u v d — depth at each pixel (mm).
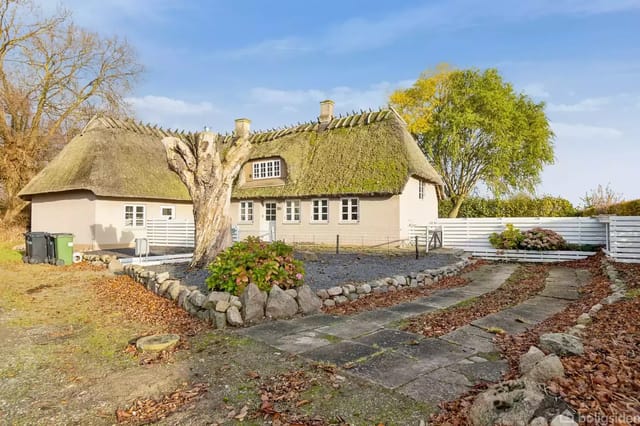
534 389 3211
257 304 6777
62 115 29000
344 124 24203
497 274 12344
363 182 20438
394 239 19656
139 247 15000
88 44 28703
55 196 23234
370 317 6949
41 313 7645
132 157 23750
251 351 5246
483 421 3070
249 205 25359
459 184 34750
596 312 6289
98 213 21156
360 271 11219
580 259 14820
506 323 6375
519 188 33594
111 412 3732
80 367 4871
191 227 21656
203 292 8109
